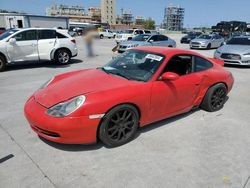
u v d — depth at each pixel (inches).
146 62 147.3
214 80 172.2
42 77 295.0
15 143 128.8
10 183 98.4
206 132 147.5
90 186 98.0
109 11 4581.7
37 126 117.3
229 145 132.2
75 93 119.7
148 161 115.7
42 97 124.6
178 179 103.3
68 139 114.0
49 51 370.3
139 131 145.7
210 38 790.5
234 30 1226.6
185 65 157.4
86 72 156.6
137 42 541.3
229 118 170.4
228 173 107.9
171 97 144.0
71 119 110.1
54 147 125.3
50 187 96.9
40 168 108.3
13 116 166.2
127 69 147.7
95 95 116.2
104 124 117.9
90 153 121.0
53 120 111.0
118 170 108.5
